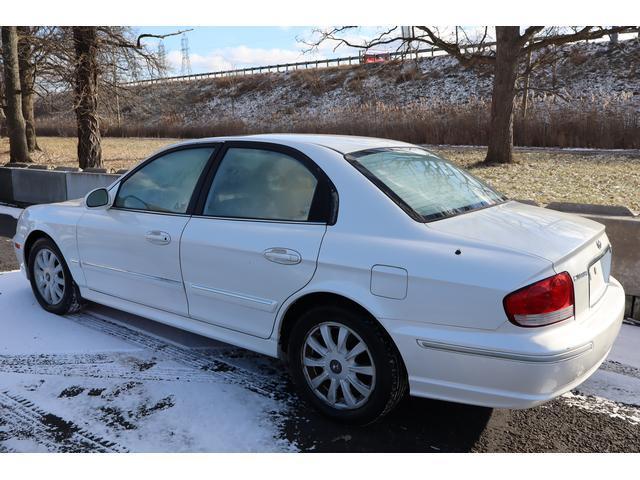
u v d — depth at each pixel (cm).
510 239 276
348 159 324
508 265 258
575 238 290
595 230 313
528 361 249
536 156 1777
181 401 336
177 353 403
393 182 316
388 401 291
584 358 260
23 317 472
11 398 338
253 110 5366
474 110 2467
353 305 295
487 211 324
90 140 1485
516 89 1584
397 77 4612
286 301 317
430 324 271
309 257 304
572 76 3466
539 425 312
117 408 327
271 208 335
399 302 277
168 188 392
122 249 405
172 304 383
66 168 1131
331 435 302
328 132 2978
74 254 447
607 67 3403
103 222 421
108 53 1483
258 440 297
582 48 3678
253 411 326
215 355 401
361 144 354
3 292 541
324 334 309
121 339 427
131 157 2372
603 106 2545
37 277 486
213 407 329
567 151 1912
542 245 272
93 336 432
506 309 253
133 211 407
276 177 339
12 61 1989
